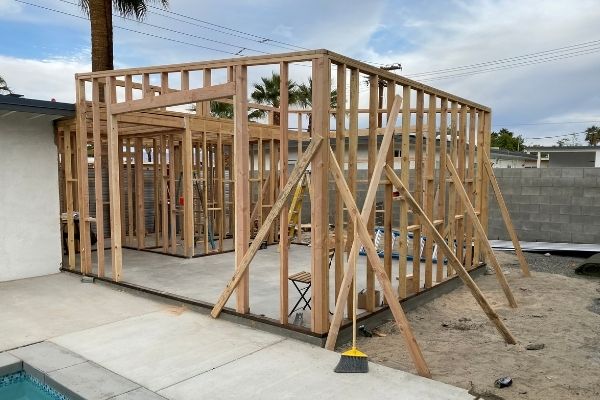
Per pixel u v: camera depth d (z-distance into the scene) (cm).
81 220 649
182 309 505
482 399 301
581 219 954
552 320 499
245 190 463
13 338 412
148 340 408
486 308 430
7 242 643
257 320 439
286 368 347
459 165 670
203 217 939
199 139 991
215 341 405
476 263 727
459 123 669
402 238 523
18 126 648
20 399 361
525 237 1015
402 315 359
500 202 734
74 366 351
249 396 303
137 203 927
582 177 948
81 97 629
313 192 399
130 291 577
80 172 643
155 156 950
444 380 345
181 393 307
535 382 341
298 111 1014
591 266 736
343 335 420
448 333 459
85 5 1129
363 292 495
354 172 439
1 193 634
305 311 493
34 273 670
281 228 423
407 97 515
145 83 547
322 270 396
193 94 494
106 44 1031
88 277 637
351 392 308
